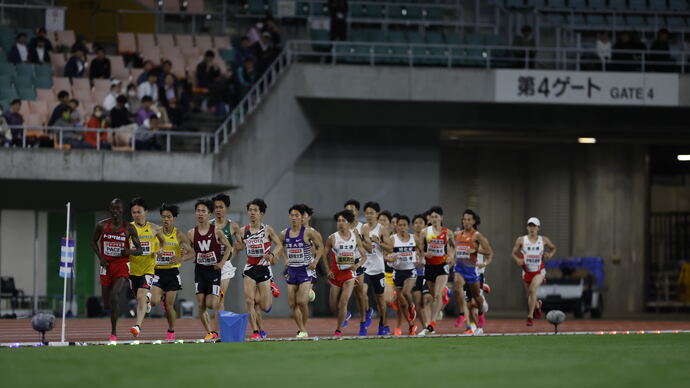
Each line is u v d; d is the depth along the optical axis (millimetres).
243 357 41969
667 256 145125
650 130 111062
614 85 105750
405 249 64438
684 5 132375
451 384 31594
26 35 107250
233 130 100625
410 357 42719
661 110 109812
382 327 65000
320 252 59156
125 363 38812
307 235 58844
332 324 84938
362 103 107062
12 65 105625
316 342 53406
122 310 99812
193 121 106438
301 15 121688
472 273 66688
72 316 101812
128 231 52156
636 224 133625
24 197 98062
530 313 74688
